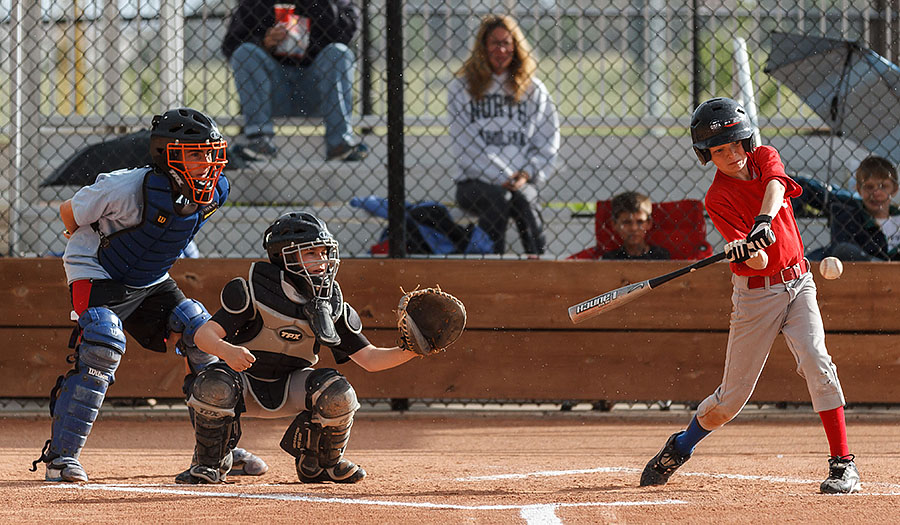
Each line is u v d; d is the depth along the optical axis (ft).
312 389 29.45
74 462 31.09
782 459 38.93
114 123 63.67
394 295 48.83
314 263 28.22
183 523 22.72
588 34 73.20
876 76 55.26
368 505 25.22
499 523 22.91
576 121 65.98
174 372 49.16
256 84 60.08
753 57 68.49
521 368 49.08
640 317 48.93
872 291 48.52
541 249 55.36
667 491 29.04
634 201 51.24
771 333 29.55
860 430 46.62
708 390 48.93
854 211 51.52
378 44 67.36
